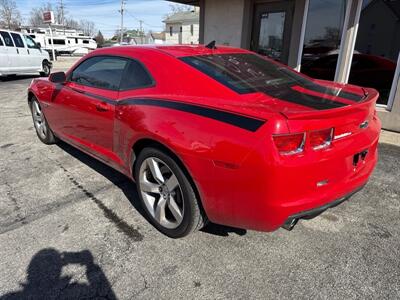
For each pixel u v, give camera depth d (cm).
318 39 646
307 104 208
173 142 212
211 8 854
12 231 254
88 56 335
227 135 188
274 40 748
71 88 343
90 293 195
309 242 243
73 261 221
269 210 182
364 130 222
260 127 178
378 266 217
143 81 262
